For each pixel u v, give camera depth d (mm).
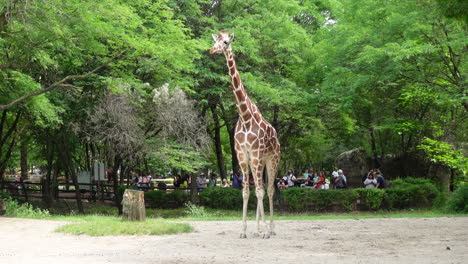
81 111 22438
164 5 19500
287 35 24469
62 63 21547
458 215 18406
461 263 7461
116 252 9062
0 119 25938
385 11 22156
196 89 24688
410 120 26641
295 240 10664
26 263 7828
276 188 24438
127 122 21344
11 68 18594
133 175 34250
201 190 28062
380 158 30281
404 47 19578
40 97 18719
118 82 19672
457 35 19391
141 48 18234
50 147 25656
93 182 30719
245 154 11414
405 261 7695
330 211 23531
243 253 8828
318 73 25766
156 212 24281
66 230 11961
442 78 21969
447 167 27781
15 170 50094
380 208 23625
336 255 8445
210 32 23203
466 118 26453
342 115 27641
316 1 29062
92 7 16719
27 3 15461
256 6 25109
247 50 23266
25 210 18562
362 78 22094
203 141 23453
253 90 23156
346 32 24047
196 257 8422
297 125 28500
